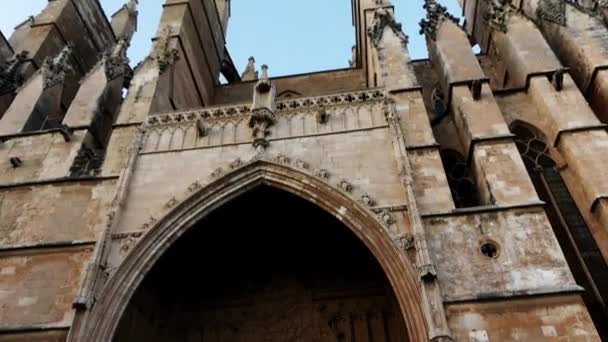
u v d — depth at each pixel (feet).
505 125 62.13
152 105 72.08
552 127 65.26
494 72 88.22
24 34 112.47
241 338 65.57
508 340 43.19
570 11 77.61
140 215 57.06
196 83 95.14
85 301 48.29
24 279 54.39
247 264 71.20
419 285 46.26
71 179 63.87
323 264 69.92
